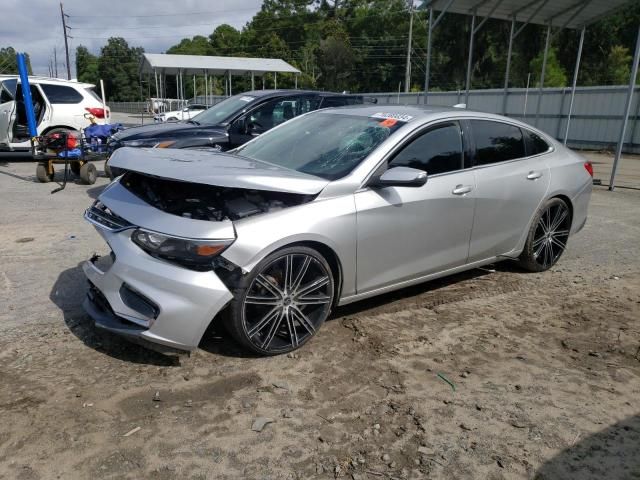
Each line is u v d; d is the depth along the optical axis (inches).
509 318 166.7
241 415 112.3
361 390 123.0
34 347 137.9
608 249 250.4
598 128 915.4
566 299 184.4
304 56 2967.5
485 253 183.5
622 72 1470.2
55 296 171.3
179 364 131.1
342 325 156.6
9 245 225.5
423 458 101.0
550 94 975.6
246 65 1111.6
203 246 119.6
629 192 425.1
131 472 95.0
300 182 133.2
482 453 102.9
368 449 103.1
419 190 156.1
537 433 109.5
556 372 134.6
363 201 143.6
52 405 113.6
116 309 125.1
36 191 354.9
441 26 1649.9
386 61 2753.4
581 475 97.8
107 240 130.8
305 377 127.7
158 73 1197.7
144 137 305.3
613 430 111.5
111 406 113.8
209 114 345.1
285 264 131.9
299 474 95.9
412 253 158.4
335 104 347.6
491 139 182.9
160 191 143.8
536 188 193.2
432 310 170.6
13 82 477.1
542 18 555.8
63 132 370.9
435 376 130.3
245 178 124.4
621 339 154.4
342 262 142.0
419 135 159.8
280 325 137.3
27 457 97.9
